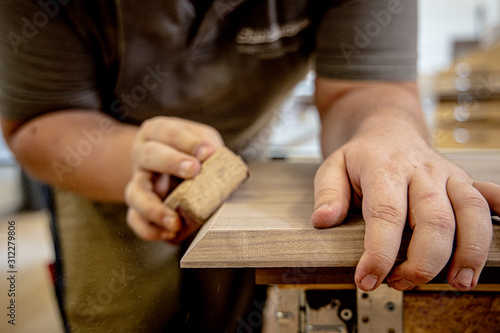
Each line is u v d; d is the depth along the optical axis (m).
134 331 0.29
